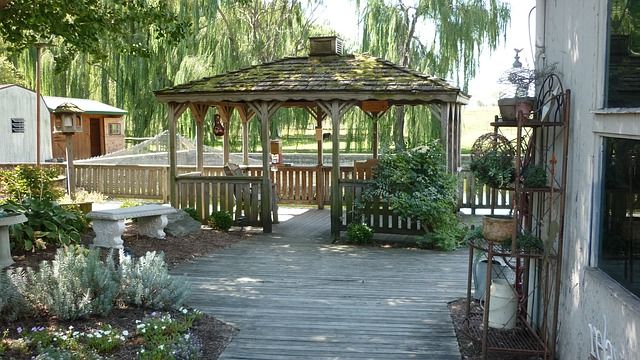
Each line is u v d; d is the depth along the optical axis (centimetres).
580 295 378
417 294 609
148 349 414
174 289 523
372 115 1266
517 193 416
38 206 773
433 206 849
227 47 1961
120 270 534
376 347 454
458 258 794
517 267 492
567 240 409
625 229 318
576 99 394
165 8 925
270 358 430
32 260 693
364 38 1850
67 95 2447
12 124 1848
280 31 2119
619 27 330
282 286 641
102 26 862
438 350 449
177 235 887
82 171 1506
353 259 786
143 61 2072
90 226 903
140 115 2183
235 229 1011
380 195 885
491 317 482
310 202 1315
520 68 455
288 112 1862
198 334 476
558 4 435
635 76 306
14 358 389
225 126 1245
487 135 466
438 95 880
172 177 1020
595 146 359
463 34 1702
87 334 429
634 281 307
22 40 880
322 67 1015
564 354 411
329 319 523
